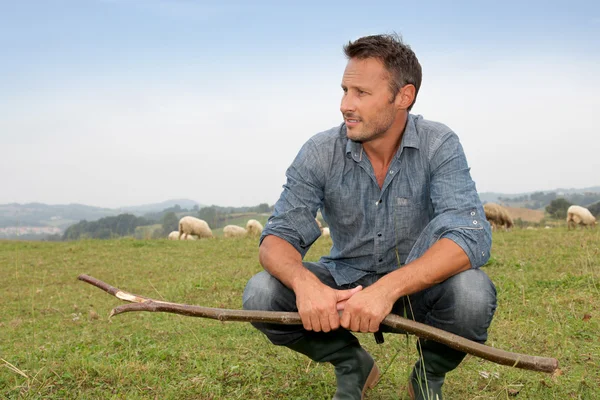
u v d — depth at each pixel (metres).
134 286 9.13
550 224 21.45
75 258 12.96
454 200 2.59
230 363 3.85
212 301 7.45
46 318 6.91
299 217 2.72
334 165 2.75
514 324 4.72
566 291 5.96
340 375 2.82
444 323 2.56
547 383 3.28
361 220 2.77
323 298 2.36
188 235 20.95
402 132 2.71
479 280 2.49
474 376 3.48
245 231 20.69
